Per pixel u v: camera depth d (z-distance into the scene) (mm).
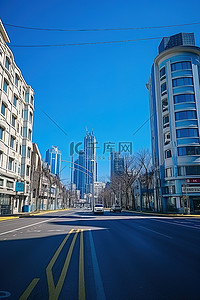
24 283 5016
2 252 8125
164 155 46281
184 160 42312
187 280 5254
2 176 31906
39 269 6070
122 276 5531
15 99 37844
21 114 41250
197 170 41844
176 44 71625
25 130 42469
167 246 9344
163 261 6938
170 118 44844
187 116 43656
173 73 46062
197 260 7055
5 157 33031
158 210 46531
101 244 9695
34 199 52406
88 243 9898
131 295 4434
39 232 13562
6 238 11297
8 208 33531
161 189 45969
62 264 6566
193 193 40812
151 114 53750
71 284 4988
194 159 42062
